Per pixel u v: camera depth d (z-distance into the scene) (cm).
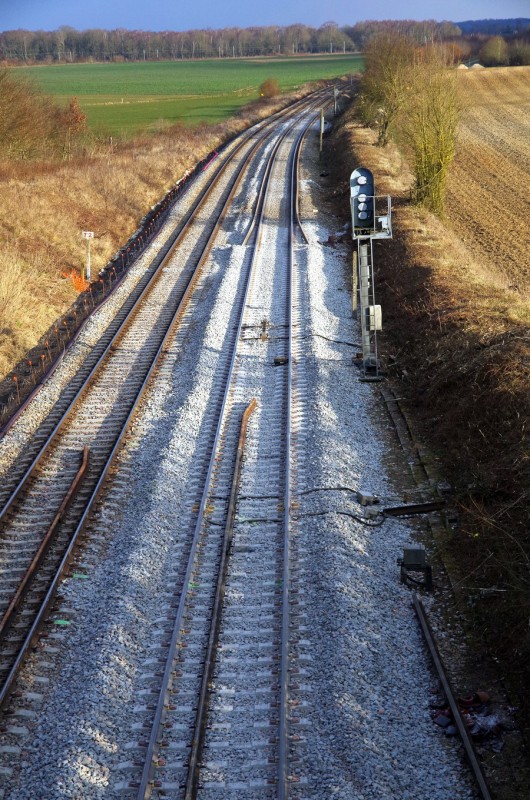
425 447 1706
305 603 1195
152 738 948
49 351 2330
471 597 1219
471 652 1123
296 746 941
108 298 2781
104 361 2217
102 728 972
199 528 1384
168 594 1230
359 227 2020
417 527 1430
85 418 1872
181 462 1630
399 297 2534
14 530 1422
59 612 1200
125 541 1374
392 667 1077
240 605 1201
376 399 1969
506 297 2325
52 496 1530
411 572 1304
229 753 940
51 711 1012
